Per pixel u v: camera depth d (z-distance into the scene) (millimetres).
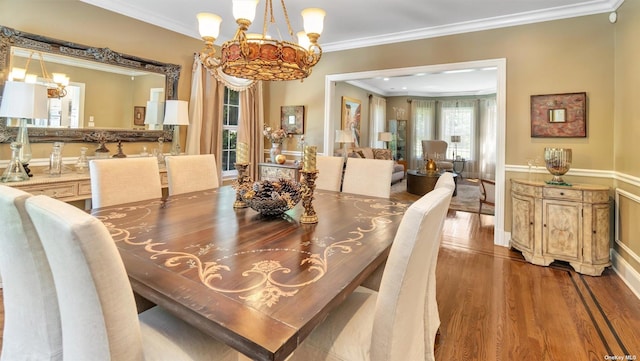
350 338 1186
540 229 3064
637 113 2584
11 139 2697
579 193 2895
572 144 3266
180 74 3994
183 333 1146
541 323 2082
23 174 2498
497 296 2449
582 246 2887
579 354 1778
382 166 2758
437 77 7320
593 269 2838
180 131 4102
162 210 1916
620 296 2459
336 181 2910
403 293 1048
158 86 3744
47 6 2869
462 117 9336
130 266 1129
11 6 2672
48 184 2553
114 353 839
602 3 3070
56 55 2916
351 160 2912
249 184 1938
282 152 5168
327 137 4762
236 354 1150
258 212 1877
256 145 4945
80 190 2770
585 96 3188
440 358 1737
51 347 1096
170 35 3879
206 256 1229
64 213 812
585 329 2016
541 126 3387
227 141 4711
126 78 3453
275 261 1198
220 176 4395
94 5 3186
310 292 974
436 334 1950
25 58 2732
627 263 2721
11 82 2457
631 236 2670
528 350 1811
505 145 3576
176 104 3680
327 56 4699
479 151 9172
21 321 1118
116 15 3359
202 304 898
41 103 2553
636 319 2129
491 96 8961
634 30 2654
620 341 1892
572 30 3238
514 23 3484
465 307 2283
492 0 3127
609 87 3100
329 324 1250
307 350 1206
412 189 6719
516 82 3508
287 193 1800
